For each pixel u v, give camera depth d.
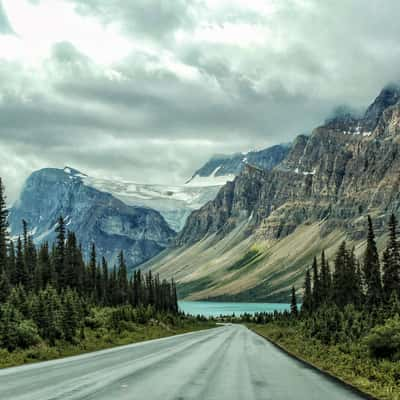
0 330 42.69
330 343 55.91
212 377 24.77
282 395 19.31
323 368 31.22
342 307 105.75
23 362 34.12
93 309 97.06
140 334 82.88
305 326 83.62
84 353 44.03
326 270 130.12
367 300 94.31
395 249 89.94
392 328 36.97
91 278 140.50
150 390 19.88
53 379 23.17
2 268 92.62
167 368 29.02
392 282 89.38
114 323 84.38
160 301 182.38
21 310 59.25
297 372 27.94
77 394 18.36
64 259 116.19
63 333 53.72
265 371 28.23
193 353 42.59
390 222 90.88
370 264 96.38
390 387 21.52
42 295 59.19
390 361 34.50
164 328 110.75
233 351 45.62
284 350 48.66
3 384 21.27
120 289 159.75
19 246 107.12
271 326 147.50
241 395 19.03
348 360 34.38
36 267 109.38
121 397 17.83
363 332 58.97
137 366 30.23
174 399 17.72
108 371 27.09
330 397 19.03
